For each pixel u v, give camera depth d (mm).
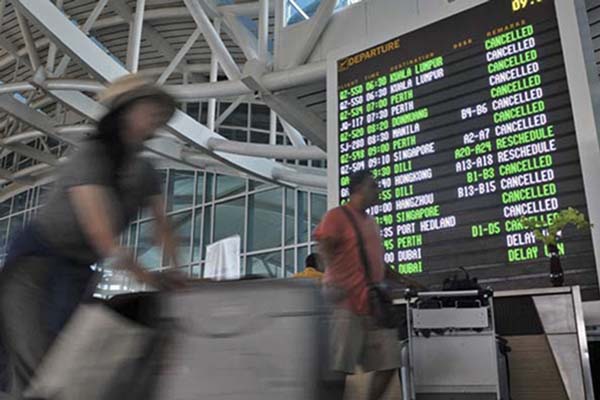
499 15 3604
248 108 12883
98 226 1060
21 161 16297
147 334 903
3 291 1017
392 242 3621
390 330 2105
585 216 2932
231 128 12727
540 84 3303
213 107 9297
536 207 3109
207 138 8930
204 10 7574
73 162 1115
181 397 853
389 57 4082
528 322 2557
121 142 1150
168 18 10156
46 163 13922
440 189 3518
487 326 2346
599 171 2943
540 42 3375
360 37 5094
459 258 3297
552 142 3158
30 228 1078
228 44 9914
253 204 12016
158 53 11617
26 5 6289
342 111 4230
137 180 1199
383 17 4996
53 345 927
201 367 859
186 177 13398
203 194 12969
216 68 8703
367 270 2148
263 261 11344
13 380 958
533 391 2488
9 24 11281
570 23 3273
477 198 3342
